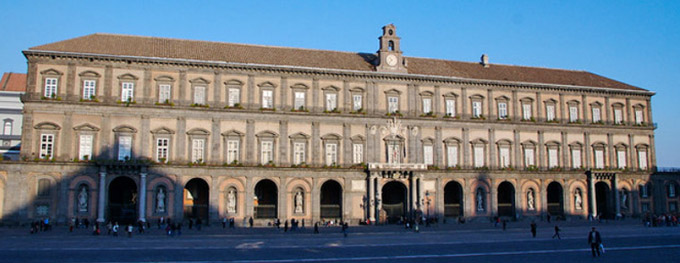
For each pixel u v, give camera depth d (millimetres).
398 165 85375
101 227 73312
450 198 94000
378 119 87438
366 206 85125
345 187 84562
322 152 84688
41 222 68625
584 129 98750
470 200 90500
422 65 95000
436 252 50719
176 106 78875
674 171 102875
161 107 78375
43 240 58594
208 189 80375
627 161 100562
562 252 50781
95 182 75125
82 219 74000
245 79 82688
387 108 88438
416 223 73875
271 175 81688
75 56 75938
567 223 88688
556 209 97062
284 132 83188
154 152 77812
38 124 74000
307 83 85500
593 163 98625
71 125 75188
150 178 76875
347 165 85250
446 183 89875
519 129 94938
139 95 78125
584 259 46188
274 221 81750
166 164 77312
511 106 95250
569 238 64438
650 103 103875
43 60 75438
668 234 69562
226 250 51656
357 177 85250
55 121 74812
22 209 72188
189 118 79625
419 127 89438
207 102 80750
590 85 100812
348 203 84375
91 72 76750
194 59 80375
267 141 82500
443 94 91812
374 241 60844
